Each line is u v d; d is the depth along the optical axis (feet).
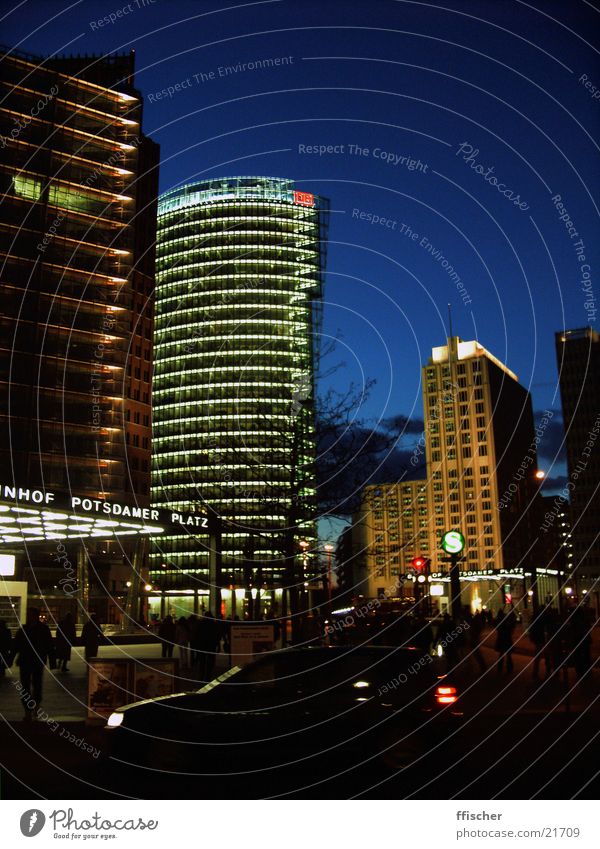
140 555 197.16
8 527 147.13
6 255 251.39
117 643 171.53
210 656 70.08
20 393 251.19
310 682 33.45
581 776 33.06
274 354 175.11
